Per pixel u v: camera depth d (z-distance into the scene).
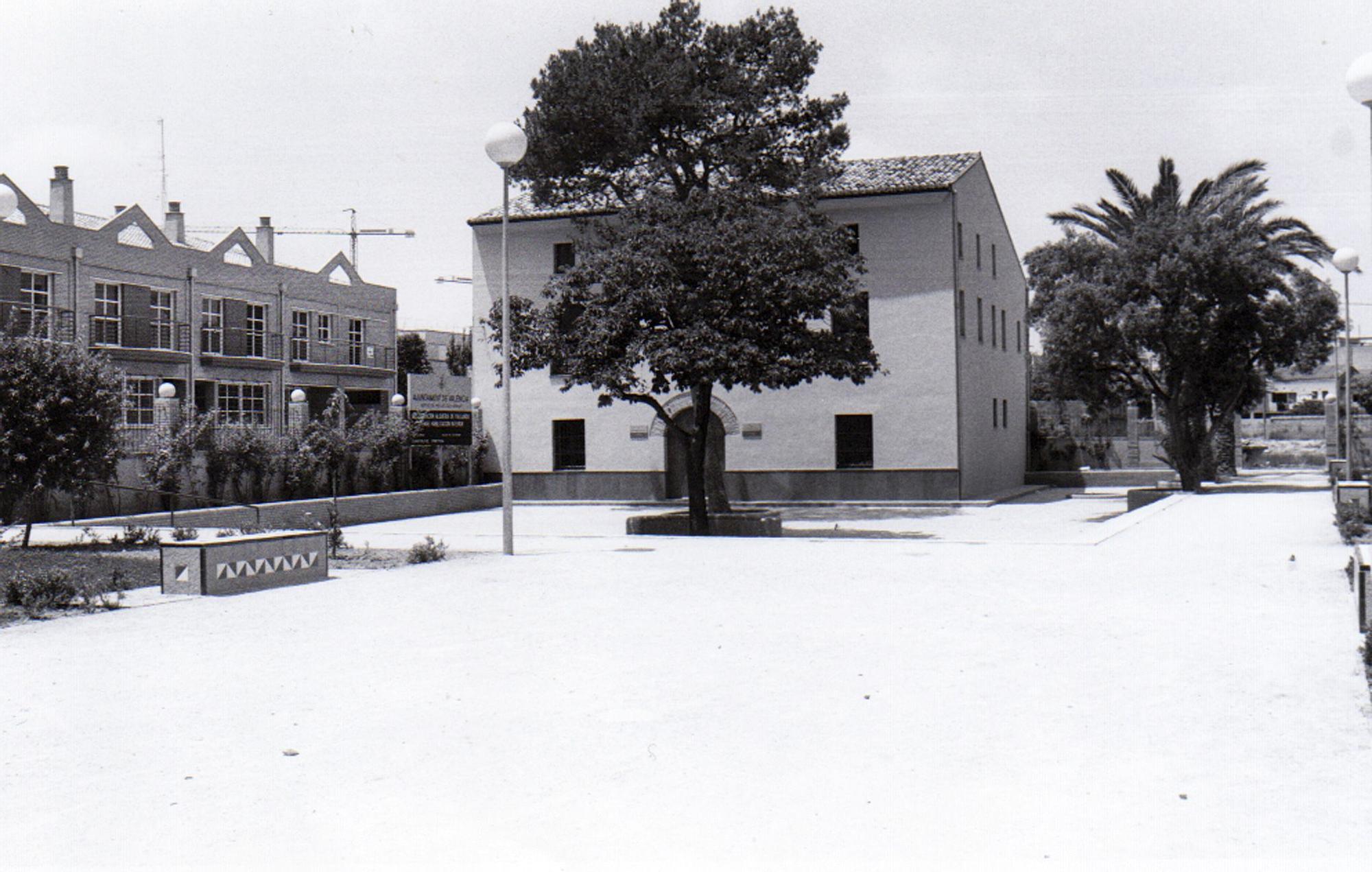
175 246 41.06
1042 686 7.37
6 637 9.70
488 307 36.94
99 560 15.27
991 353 37.94
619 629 9.84
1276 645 8.48
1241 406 41.59
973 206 35.19
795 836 4.66
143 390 39.31
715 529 21.84
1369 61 10.22
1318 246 36.03
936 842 4.56
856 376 22.66
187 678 7.95
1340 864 4.24
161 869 4.38
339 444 29.50
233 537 16.19
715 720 6.62
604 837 4.68
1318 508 22.64
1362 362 84.44
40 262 36.06
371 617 10.68
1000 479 39.03
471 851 4.54
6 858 4.51
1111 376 34.56
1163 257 31.27
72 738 6.34
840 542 17.80
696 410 22.03
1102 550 15.80
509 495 16.77
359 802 5.19
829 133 28.11
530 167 27.95
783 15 27.52
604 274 21.23
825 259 21.50
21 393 16.91
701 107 26.52
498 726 6.54
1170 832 4.63
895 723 6.49
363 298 50.84
